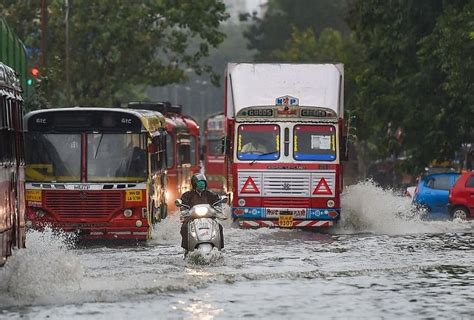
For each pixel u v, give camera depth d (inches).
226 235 2092.8
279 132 2260.1
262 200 2253.9
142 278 1328.7
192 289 1241.4
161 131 2202.3
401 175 4692.4
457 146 3432.6
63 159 1932.8
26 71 2817.4
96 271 1437.0
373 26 3604.8
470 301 1147.3
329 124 2262.6
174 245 1927.9
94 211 1924.2
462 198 2655.0
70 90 4648.1
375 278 1357.0
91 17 4707.2
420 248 1820.9
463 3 3228.3
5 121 1259.8
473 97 3048.7
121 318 1028.5
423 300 1154.7
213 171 4291.3
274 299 1159.6
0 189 1210.6
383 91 3629.4
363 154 5753.0
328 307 1102.4
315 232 2239.2
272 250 1775.3
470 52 3016.7
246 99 2272.4
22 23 4741.6
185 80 5034.5
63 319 1023.6
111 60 4766.2
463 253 1718.8
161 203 2212.1
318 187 2251.5
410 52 3499.0
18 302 1135.0
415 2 3408.0
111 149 1936.5
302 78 2300.7
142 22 4872.0
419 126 3464.6
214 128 4315.9
